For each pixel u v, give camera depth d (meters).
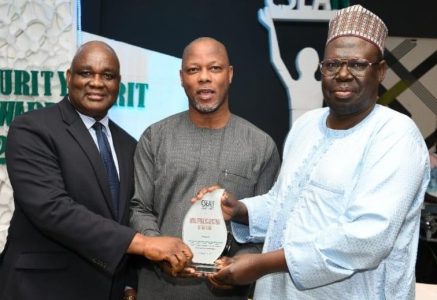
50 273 1.66
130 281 1.92
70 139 1.68
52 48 2.95
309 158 1.34
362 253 1.12
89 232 1.56
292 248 1.21
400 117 1.23
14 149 1.64
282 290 1.36
